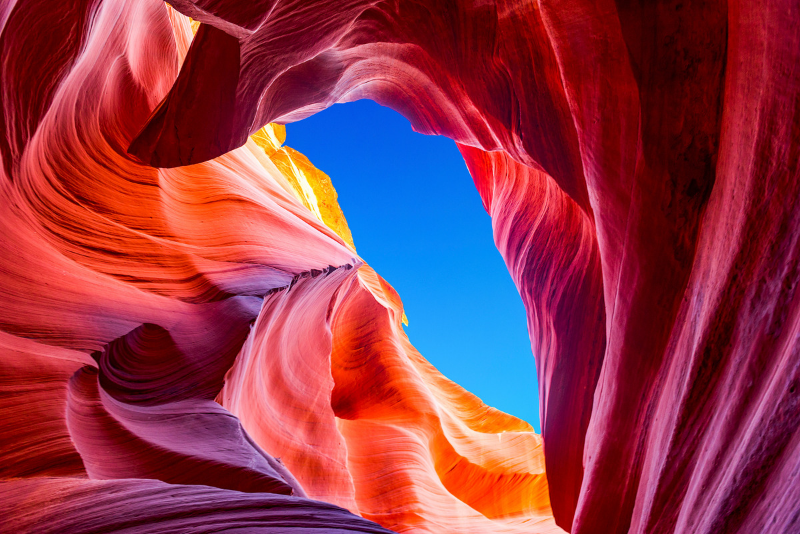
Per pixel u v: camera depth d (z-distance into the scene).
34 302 4.92
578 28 4.31
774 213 2.43
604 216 4.64
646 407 4.21
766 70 2.51
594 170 4.64
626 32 3.87
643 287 3.99
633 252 4.04
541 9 4.59
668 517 3.12
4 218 5.08
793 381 1.88
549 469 8.41
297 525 2.46
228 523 2.40
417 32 7.56
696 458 2.94
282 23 6.53
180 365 6.39
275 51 7.07
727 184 3.07
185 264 8.25
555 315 9.01
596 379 7.64
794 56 2.23
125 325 6.07
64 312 5.26
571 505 7.91
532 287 10.04
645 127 3.79
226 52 7.10
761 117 2.57
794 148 2.27
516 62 6.42
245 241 10.13
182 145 8.37
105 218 7.49
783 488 1.71
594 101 4.42
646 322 4.03
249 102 7.74
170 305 7.21
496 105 7.05
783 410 1.90
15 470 3.29
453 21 6.93
